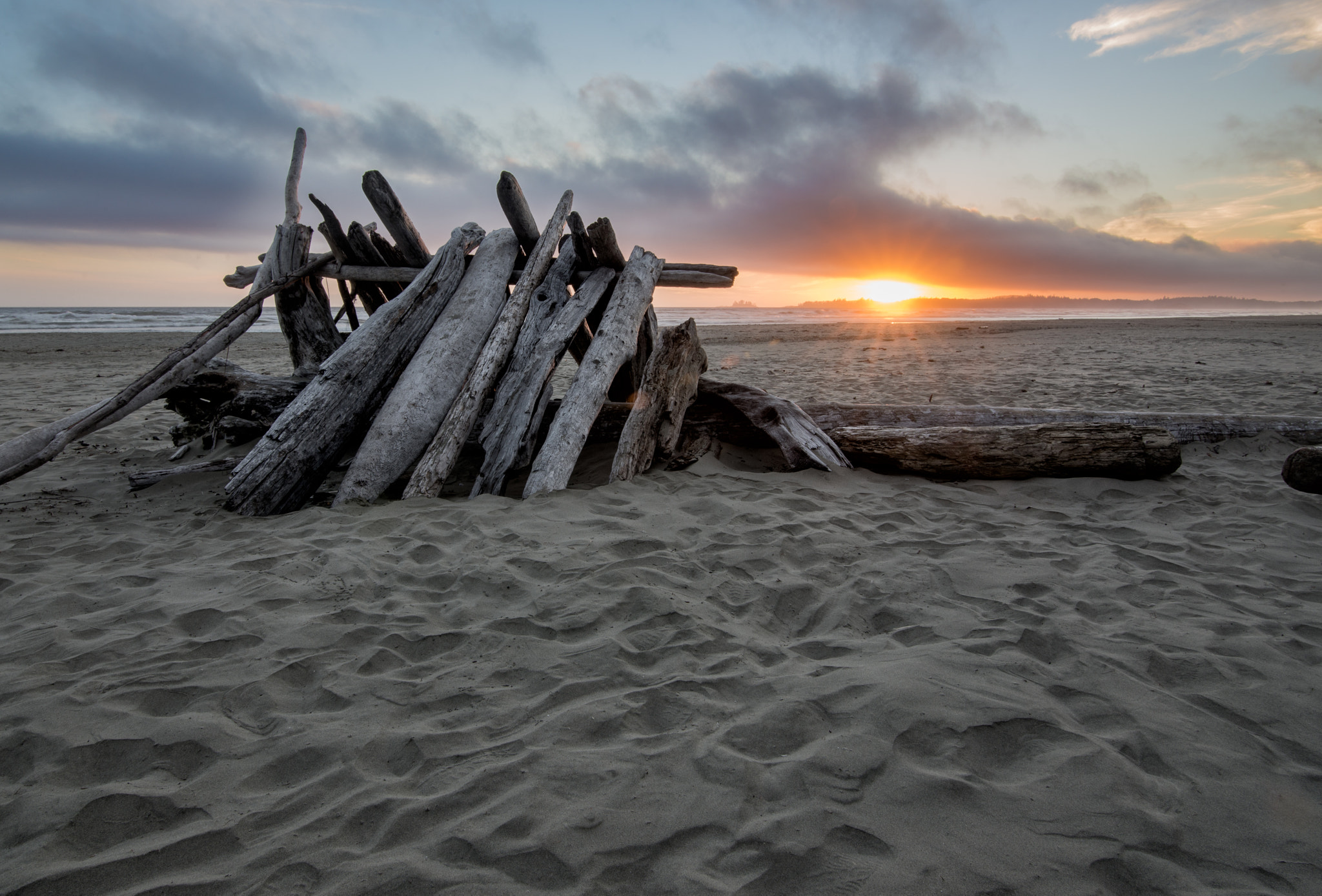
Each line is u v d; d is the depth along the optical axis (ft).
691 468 17.28
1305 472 15.03
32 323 115.55
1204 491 15.58
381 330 17.79
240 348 64.39
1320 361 43.80
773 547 11.72
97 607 9.95
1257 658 8.18
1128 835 5.50
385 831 5.70
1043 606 9.64
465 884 5.13
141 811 5.98
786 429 17.29
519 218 21.03
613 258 21.71
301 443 15.25
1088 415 20.71
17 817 5.90
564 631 8.99
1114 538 12.58
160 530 13.52
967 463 16.34
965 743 6.57
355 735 6.98
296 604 9.86
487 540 12.15
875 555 11.49
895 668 7.85
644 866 5.27
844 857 5.32
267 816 5.92
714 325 126.82
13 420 25.96
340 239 21.01
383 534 12.74
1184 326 103.60
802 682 7.72
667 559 11.18
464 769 6.44
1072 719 7.04
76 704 7.46
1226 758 6.44
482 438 17.15
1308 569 11.03
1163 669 8.00
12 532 13.44
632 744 6.72
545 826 5.68
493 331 18.24
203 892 5.15
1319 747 6.63
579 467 18.43
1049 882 5.08
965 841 5.45
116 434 23.58
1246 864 5.26
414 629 9.18
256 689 7.77
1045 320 166.40
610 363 18.06
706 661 8.27
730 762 6.39
